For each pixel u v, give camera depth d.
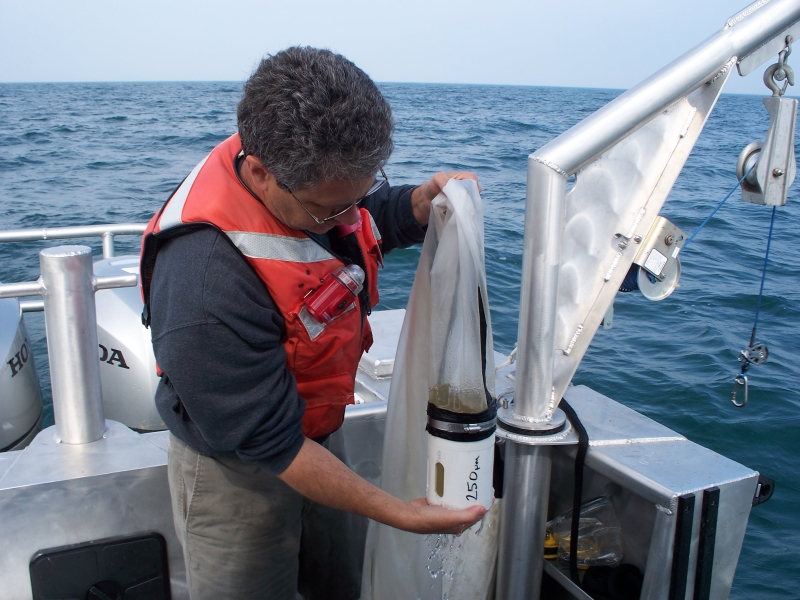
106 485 1.63
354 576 1.88
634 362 5.12
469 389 1.24
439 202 1.30
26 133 23.41
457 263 1.23
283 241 1.23
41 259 1.61
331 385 1.41
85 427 1.73
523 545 1.53
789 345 5.52
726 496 1.40
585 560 1.64
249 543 1.46
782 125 1.38
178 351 1.14
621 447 1.50
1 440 2.43
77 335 1.66
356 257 1.43
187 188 1.25
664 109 1.30
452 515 1.27
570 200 1.37
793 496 3.70
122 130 24.83
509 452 1.48
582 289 1.42
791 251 8.38
